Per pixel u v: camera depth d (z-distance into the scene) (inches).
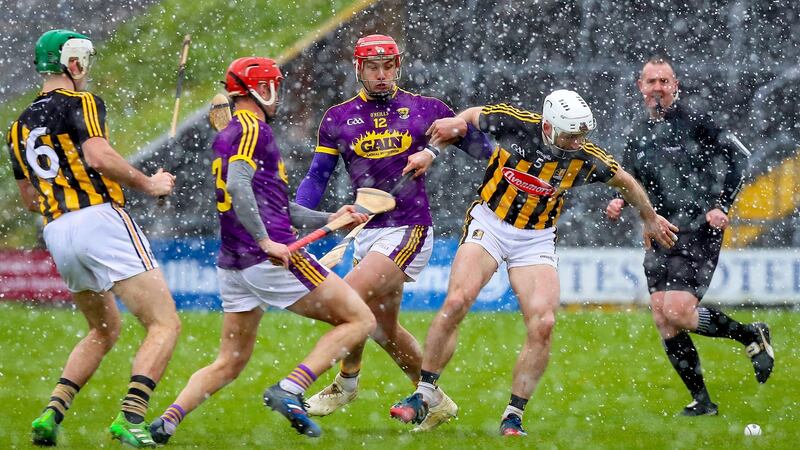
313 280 734.5
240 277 734.5
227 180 706.2
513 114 839.7
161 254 1818.4
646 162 1014.4
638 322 1642.5
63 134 713.6
